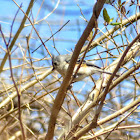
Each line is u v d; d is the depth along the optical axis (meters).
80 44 6.41
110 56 9.96
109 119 7.27
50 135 7.28
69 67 6.76
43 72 10.95
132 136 11.99
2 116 9.05
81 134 7.12
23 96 10.99
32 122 11.74
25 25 8.75
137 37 5.90
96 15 5.92
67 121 8.83
